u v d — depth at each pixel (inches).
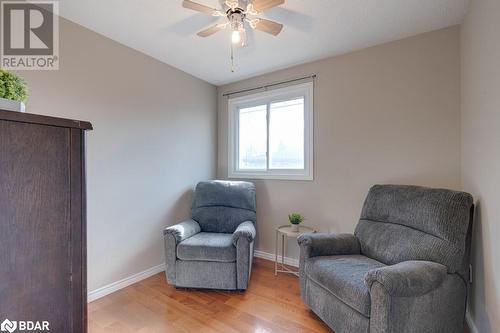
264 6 63.9
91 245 88.7
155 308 83.6
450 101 86.7
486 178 61.4
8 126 27.8
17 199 28.4
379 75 99.5
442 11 78.7
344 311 63.9
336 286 65.4
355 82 104.5
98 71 91.0
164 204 115.0
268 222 128.3
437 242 67.2
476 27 68.3
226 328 73.4
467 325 75.7
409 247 71.5
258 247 131.4
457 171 85.5
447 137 87.1
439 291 60.7
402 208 79.0
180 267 93.3
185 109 126.6
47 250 30.7
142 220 105.5
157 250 111.4
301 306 85.0
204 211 117.4
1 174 27.3
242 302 87.4
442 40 88.2
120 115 97.9
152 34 92.5
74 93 84.4
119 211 97.3
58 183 31.8
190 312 81.4
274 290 96.0
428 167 90.2
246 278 92.0
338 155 108.4
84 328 33.9
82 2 74.6
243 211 116.5
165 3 75.6
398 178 95.6
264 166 133.4
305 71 117.0
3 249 27.4
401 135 95.1
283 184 123.8
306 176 116.2
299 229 108.9
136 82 103.8
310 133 115.0
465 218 66.8
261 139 134.7
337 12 79.4
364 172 102.5
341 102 107.7
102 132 92.1
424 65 91.1
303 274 81.7
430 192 75.0
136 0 74.2
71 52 83.7
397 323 54.2
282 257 115.0
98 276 90.5
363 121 102.8
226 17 76.7
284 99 126.2
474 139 70.9
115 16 81.7
